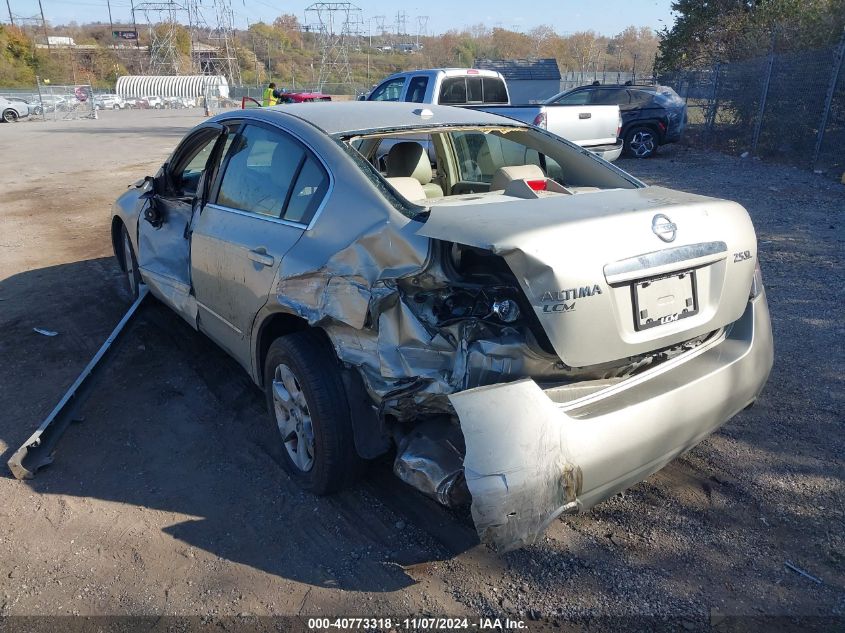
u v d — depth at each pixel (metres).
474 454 2.31
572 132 11.98
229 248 3.65
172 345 5.07
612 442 2.53
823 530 3.03
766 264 6.75
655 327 2.69
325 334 3.12
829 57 12.84
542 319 2.42
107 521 3.16
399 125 3.58
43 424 3.65
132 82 68.06
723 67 17.00
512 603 2.65
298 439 3.34
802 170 12.77
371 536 3.03
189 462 3.62
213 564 2.88
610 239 2.56
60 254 7.77
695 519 3.12
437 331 2.56
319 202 3.15
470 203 2.94
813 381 4.33
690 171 13.11
